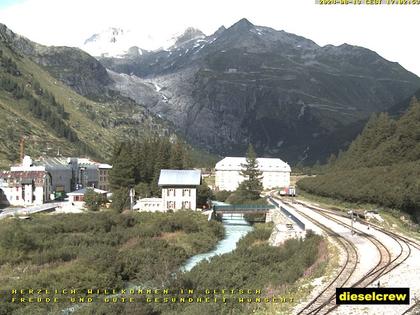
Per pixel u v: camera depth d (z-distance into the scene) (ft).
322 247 161.79
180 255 212.43
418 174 271.08
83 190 401.90
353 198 339.57
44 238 223.71
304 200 447.42
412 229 236.43
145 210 334.03
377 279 111.86
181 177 342.03
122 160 376.48
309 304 94.38
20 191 386.52
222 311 105.09
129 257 186.70
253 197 452.35
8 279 158.20
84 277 158.20
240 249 195.52
